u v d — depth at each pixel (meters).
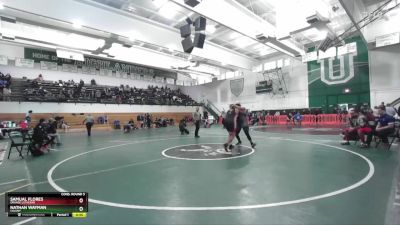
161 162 5.88
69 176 4.71
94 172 5.01
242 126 7.79
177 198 3.38
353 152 6.50
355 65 18.11
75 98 20.22
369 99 17.41
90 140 11.47
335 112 18.86
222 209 2.97
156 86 28.80
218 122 26.97
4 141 11.89
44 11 10.23
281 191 3.57
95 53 17.02
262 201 3.20
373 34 15.30
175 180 4.28
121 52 17.83
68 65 22.38
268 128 16.62
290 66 22.25
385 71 16.64
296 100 21.89
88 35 13.27
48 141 8.05
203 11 9.52
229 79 28.22
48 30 14.47
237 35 17.27
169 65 20.84
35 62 20.55
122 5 12.84
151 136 12.94
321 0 9.80
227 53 19.58
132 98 23.97
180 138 11.52
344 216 2.70
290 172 4.64
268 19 14.52
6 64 19.02
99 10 11.99
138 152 7.52
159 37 14.66
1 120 16.50
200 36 9.51
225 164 5.48
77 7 11.23
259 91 24.72
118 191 3.74
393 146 7.29
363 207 2.93
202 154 6.87
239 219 2.69
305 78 21.23
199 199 3.32
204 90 31.31
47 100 18.38
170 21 14.80
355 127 7.71
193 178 4.38
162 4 12.72
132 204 3.19
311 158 5.92
